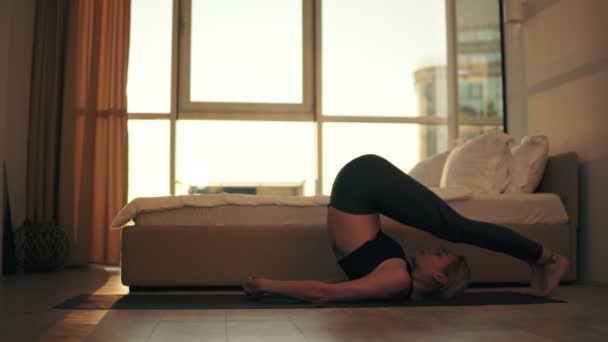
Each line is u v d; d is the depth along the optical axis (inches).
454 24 211.8
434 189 129.3
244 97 210.1
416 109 214.5
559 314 84.3
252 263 120.8
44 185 192.7
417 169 169.5
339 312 85.7
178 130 208.7
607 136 132.5
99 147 197.6
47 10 197.9
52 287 127.1
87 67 199.5
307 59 210.7
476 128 200.7
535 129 162.6
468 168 140.8
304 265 122.2
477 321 77.5
